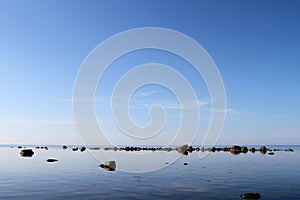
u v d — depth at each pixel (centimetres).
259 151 8331
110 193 1975
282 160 4791
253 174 2962
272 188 2169
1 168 3528
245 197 1836
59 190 2080
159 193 1978
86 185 2294
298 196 1895
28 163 4225
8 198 1816
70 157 5559
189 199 1803
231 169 3409
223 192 2017
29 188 2153
